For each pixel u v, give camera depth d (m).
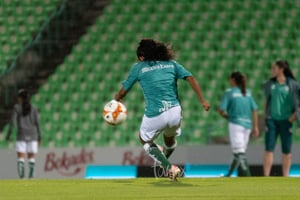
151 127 28.28
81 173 55.62
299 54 67.88
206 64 67.38
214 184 29.44
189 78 28.34
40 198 23.02
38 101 66.88
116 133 63.38
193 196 23.20
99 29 71.81
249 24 70.06
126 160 55.50
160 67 28.22
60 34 72.00
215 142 59.16
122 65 68.50
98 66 68.75
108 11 73.19
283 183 30.39
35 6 74.56
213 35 69.50
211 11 71.38
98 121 64.44
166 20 71.31
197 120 63.16
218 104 64.12
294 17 70.44
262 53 67.94
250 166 54.94
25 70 69.50
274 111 43.94
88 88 67.19
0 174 56.38
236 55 67.94
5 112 66.44
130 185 28.94
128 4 73.31
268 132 44.38
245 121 47.19
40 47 70.62
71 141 63.66
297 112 43.59
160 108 28.02
